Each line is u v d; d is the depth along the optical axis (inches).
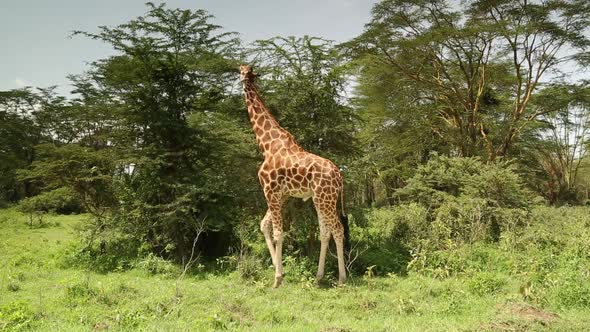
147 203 489.1
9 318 260.2
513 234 470.3
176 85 503.5
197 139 487.5
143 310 283.6
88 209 538.0
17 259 496.4
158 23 493.0
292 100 467.8
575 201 1331.2
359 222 504.4
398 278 392.2
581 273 335.0
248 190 494.3
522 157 1076.5
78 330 241.6
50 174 516.7
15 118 1343.5
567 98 916.0
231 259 442.6
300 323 263.6
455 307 286.7
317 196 381.7
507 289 334.3
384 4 874.1
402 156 1081.4
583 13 824.3
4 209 1119.0
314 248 476.4
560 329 224.1
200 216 470.3
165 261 452.1
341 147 484.1
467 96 985.5
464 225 521.3
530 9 823.1
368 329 234.2
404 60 927.7
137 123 494.6
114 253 495.2
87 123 714.8
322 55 471.5
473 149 927.7
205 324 251.9
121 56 512.1
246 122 522.3
